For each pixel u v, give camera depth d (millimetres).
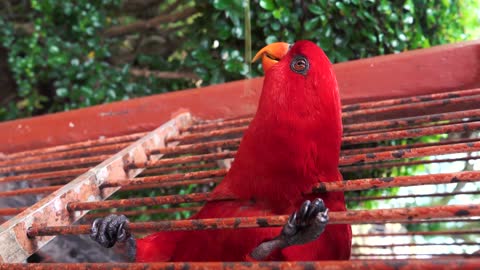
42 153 2141
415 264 605
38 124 2498
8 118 4297
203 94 2271
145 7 4715
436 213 743
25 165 1966
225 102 2230
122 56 4590
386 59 2014
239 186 1189
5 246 1024
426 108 1720
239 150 1234
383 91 1984
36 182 2180
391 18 3215
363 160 1255
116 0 4402
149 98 2357
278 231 1095
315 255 1099
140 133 2281
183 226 899
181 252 1190
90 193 1363
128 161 1637
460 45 1929
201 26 3736
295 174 1143
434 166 3342
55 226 1070
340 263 644
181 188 3086
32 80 4191
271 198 1156
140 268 730
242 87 2236
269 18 3291
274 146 1147
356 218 799
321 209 836
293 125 1142
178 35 4535
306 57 1206
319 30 3205
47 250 1771
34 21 4188
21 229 1069
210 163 2197
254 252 989
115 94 4098
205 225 877
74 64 4066
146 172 2102
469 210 723
